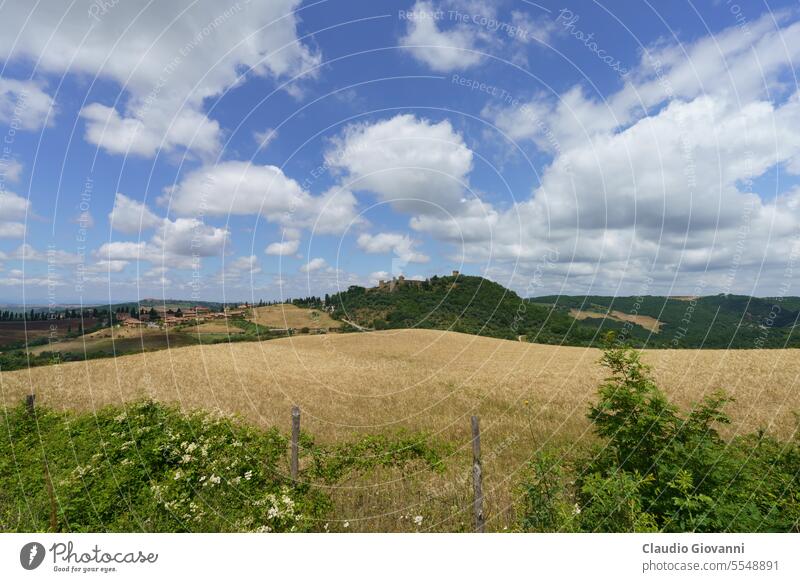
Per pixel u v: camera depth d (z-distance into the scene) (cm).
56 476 568
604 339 582
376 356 3631
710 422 505
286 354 3634
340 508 623
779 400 1691
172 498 537
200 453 647
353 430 1328
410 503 629
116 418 741
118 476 568
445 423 1424
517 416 1523
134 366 2850
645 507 445
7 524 498
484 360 3469
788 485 437
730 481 440
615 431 516
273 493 582
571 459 640
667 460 468
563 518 464
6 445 736
